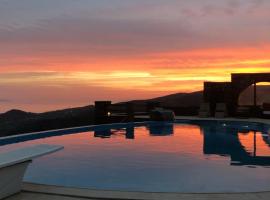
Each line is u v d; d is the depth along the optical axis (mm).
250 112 27172
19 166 6527
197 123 25672
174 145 15086
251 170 10266
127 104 25844
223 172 10008
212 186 8500
